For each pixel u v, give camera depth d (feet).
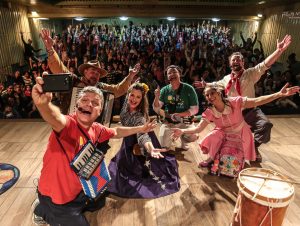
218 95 8.04
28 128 12.93
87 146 5.10
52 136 5.02
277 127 13.37
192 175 9.05
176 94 10.48
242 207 5.90
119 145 11.20
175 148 11.06
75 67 22.89
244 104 8.11
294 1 25.95
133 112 8.15
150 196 7.83
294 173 9.27
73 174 5.06
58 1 28.76
